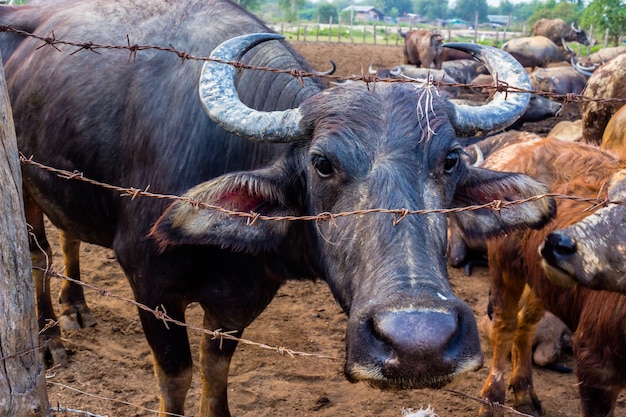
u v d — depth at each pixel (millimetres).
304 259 3594
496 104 3287
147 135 3852
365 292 2654
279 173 3307
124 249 3938
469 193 3500
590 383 3834
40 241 5168
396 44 43562
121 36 4238
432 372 2439
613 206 3049
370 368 2531
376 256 2695
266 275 3812
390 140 2871
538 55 28078
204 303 3902
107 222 4262
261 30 4062
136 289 3902
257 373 5160
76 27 4445
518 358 4914
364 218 2793
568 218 3979
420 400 4934
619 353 3639
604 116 9414
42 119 4367
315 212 3102
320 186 3006
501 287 4824
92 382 4879
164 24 4184
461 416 4773
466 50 3658
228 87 3273
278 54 3852
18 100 4566
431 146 2895
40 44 4598
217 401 4348
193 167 3686
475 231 3617
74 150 4176
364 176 2855
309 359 5398
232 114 3166
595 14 42375
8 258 2436
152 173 3795
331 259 2990
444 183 2990
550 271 3119
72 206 4387
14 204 2461
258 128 3131
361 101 2996
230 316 3908
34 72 4496
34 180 4559
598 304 3750
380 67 26875
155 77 3959
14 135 2488
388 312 2477
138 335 5555
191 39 4012
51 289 6184
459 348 2525
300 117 3113
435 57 26406
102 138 4059
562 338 5344
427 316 2436
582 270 2998
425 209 2805
